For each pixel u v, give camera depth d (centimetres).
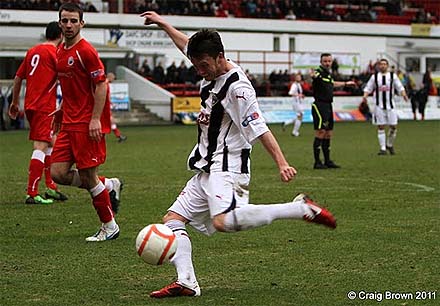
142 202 2141
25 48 6631
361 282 1218
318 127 3053
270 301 1112
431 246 1495
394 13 9406
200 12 8131
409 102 8138
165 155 3750
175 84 7412
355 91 7825
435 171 2952
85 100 1574
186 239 1137
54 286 1210
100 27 7431
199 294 1145
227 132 1113
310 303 1100
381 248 1479
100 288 1197
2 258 1417
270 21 8419
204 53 1078
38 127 2106
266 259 1391
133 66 7425
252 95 1091
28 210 2006
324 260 1380
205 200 1127
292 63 7962
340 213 1914
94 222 1817
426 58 9138
